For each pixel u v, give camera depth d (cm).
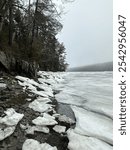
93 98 759
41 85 959
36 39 1441
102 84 1153
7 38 1101
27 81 866
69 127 441
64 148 344
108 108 608
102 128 445
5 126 371
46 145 334
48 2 1218
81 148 340
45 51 1678
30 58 1204
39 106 543
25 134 366
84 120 493
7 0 943
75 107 627
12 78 823
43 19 1222
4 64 863
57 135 387
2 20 997
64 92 886
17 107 492
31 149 317
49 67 3247
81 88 1019
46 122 427
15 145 325
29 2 1206
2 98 522
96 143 362
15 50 1093
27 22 1180
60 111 570
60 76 1992
